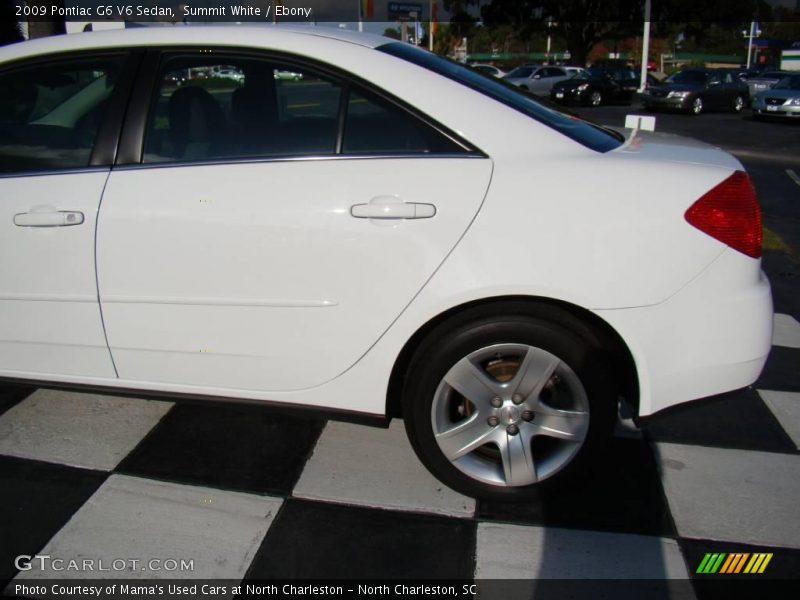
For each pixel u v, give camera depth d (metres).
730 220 2.42
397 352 2.54
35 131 2.79
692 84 23.44
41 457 3.00
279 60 2.63
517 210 2.40
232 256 2.54
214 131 2.66
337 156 2.54
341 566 2.41
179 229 2.56
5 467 2.93
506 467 2.61
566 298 2.40
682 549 2.49
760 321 2.51
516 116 2.54
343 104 2.56
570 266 2.39
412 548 2.49
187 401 2.81
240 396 2.73
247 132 2.64
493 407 2.58
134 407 3.41
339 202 2.46
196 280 2.59
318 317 2.54
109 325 2.72
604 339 2.51
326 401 2.66
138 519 2.63
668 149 2.69
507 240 2.40
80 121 2.77
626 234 2.38
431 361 2.51
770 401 3.54
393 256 2.44
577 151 2.50
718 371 2.50
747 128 18.72
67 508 2.68
